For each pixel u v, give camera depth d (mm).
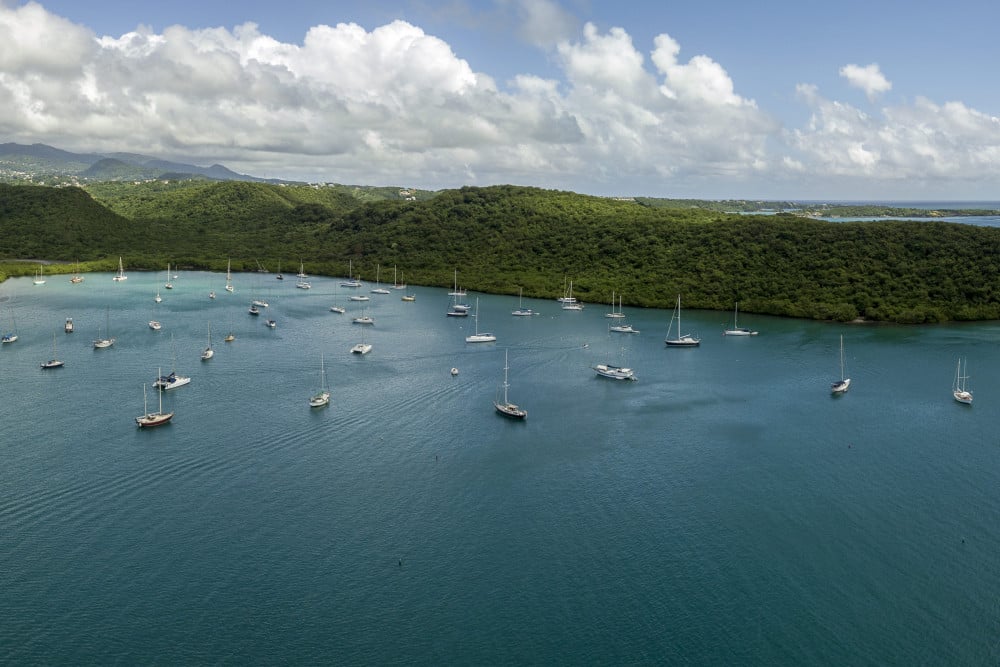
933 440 135625
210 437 132375
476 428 140000
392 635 80812
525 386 169375
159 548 95750
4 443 127750
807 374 181375
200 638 79688
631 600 87062
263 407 149625
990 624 83500
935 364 191125
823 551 97312
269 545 97000
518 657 77875
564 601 86750
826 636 81375
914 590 89312
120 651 77562
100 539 97625
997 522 105000
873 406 155625
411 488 113688
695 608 85812
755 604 86562
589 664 77000
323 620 82875
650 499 111188
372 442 132000
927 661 77938
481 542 98688
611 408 153125
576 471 120750
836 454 128875
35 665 75312
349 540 98625
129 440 130250
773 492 113812
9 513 103750
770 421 145875
